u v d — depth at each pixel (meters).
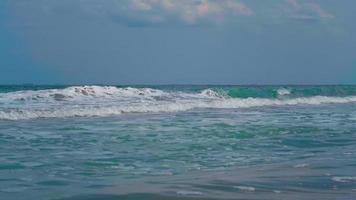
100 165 9.70
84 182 8.01
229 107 28.47
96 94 30.00
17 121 18.77
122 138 13.90
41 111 20.62
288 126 17.47
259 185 7.74
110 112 22.39
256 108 28.17
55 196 6.97
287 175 8.60
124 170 9.20
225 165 9.79
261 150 11.93
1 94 28.09
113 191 7.27
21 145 12.41
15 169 9.20
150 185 7.71
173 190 7.33
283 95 41.97
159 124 17.83
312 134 15.19
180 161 10.27
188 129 16.22
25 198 6.86
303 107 30.23
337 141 13.67
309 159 10.55
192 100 30.19
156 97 30.72
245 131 15.75
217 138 14.02
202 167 9.56
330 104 34.81
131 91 31.80
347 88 48.94
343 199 6.81
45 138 13.80
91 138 13.86
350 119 20.88
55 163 9.87
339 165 9.72
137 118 20.27
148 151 11.57
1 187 7.61
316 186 7.68
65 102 26.19
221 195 7.01
